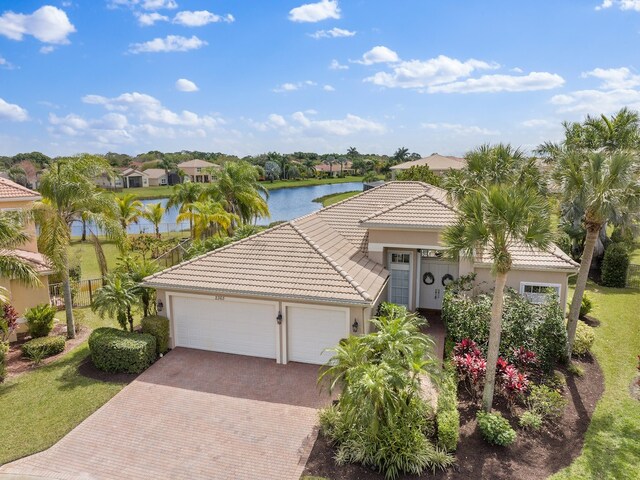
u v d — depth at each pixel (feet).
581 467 35.22
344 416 36.86
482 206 36.88
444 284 66.33
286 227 62.75
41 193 58.75
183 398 45.24
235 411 42.96
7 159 333.01
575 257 97.96
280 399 44.93
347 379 36.01
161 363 52.70
